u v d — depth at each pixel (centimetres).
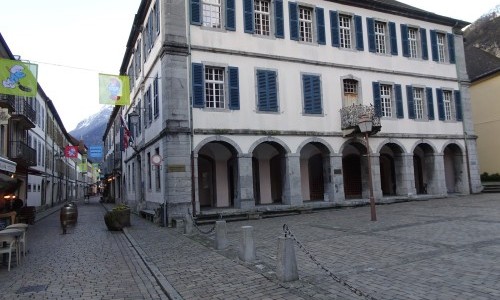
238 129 1795
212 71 1814
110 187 4994
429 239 960
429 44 2488
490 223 1166
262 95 1880
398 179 2309
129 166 3002
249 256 837
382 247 896
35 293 671
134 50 2714
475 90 3072
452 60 2570
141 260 946
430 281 610
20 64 1249
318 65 2053
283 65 1956
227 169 2097
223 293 621
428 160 2430
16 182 1304
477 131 3045
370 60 2231
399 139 2269
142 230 1508
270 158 2172
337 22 2145
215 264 832
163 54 1736
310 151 2253
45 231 1630
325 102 2056
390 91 2314
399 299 537
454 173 2569
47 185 3675
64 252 1080
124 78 1489
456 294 542
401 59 2348
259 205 1966
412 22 2436
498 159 2869
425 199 2273
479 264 695
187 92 1716
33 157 2588
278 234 1194
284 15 1991
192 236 1273
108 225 1569
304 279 666
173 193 1628
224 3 1845
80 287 705
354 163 2406
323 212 1864
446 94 2555
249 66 1870
